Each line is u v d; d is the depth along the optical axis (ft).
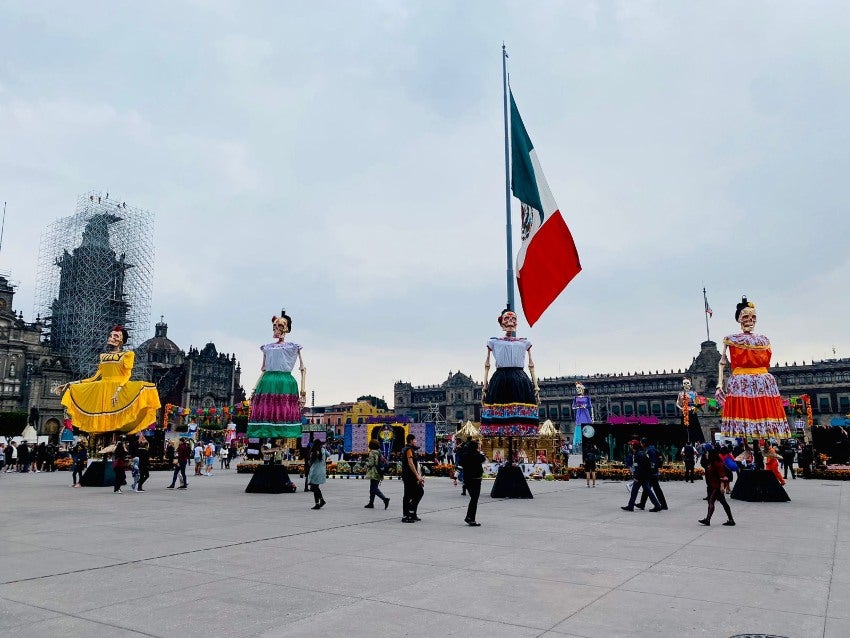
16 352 294.46
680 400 122.42
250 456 127.13
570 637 18.10
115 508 52.65
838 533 38.91
